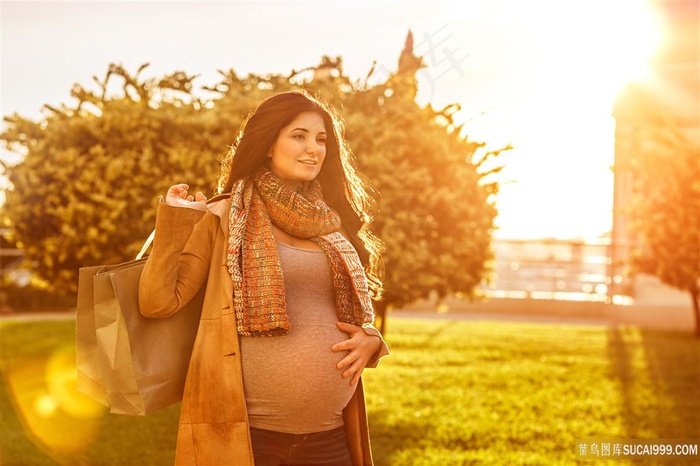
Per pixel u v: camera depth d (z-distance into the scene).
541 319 16.30
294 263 2.76
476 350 11.08
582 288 17.56
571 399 7.68
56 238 8.95
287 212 2.75
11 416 7.28
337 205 3.09
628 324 15.59
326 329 2.78
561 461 5.59
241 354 2.70
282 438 2.74
